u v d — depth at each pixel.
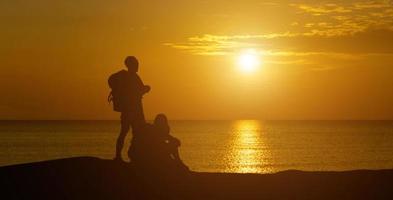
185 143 143.75
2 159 95.75
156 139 16.94
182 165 17.20
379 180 18.03
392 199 16.17
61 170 17.34
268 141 156.00
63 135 197.00
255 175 18.41
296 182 17.73
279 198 16.14
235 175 18.33
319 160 95.94
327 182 17.77
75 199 15.63
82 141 150.62
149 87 17.28
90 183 16.53
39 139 164.25
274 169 81.38
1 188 16.06
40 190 16.08
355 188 17.16
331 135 199.25
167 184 16.77
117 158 17.66
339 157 101.81
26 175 17.09
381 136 190.38
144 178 16.84
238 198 16.09
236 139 167.88
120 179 16.78
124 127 17.19
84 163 17.83
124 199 15.78
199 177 17.89
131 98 16.95
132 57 17.08
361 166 85.12
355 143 144.88
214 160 95.31
